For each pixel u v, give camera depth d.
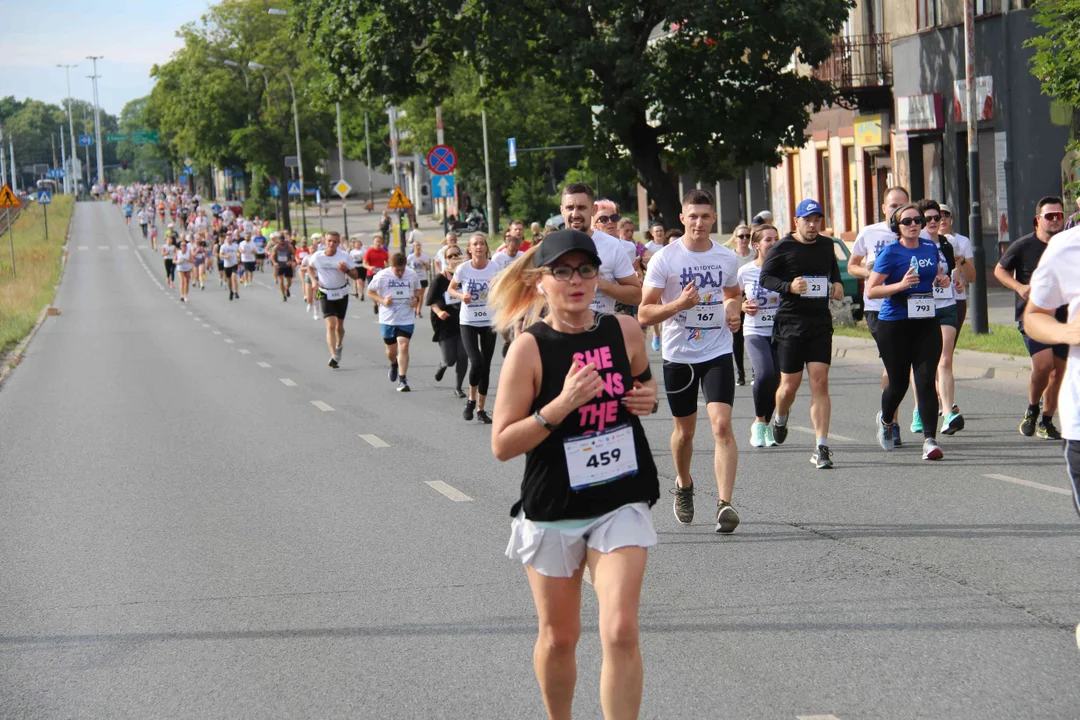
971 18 23.42
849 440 13.62
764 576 8.30
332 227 101.75
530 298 5.44
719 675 6.45
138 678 6.79
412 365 24.11
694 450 13.48
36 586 8.85
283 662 6.96
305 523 10.59
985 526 9.44
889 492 10.82
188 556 9.56
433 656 6.95
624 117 34.72
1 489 12.74
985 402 16.17
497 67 34.75
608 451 5.20
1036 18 19.22
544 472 5.21
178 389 21.22
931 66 36.31
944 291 13.47
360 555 9.38
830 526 9.66
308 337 31.64
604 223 11.24
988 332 22.22
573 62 33.16
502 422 5.22
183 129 116.50
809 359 12.07
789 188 50.69
